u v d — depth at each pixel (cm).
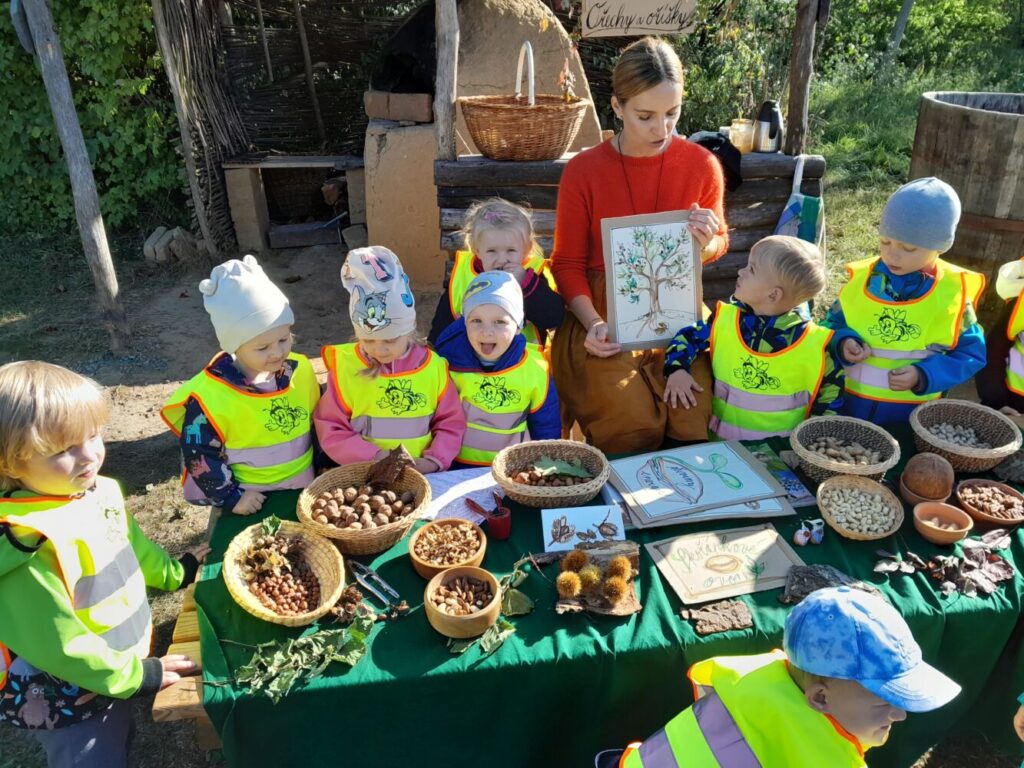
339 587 242
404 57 750
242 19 827
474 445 330
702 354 363
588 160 370
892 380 339
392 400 310
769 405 338
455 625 230
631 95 331
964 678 263
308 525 261
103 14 718
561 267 381
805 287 315
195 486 294
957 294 335
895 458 292
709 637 237
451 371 330
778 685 192
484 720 236
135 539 253
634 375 363
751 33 923
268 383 297
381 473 283
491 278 308
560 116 510
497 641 233
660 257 347
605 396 359
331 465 324
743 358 338
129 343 627
